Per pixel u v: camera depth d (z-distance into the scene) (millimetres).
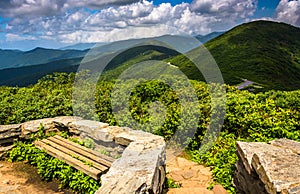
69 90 8773
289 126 5934
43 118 7324
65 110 7852
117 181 3445
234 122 6402
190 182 5113
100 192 3189
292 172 3225
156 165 3939
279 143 4320
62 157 5191
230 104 6719
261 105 6703
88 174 4609
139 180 3465
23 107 7797
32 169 5582
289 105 6984
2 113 7285
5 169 5555
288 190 2883
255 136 5918
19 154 5957
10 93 9938
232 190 4680
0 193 4664
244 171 4223
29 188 4875
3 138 6043
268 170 3291
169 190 4715
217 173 5242
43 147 5785
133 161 4039
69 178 4910
